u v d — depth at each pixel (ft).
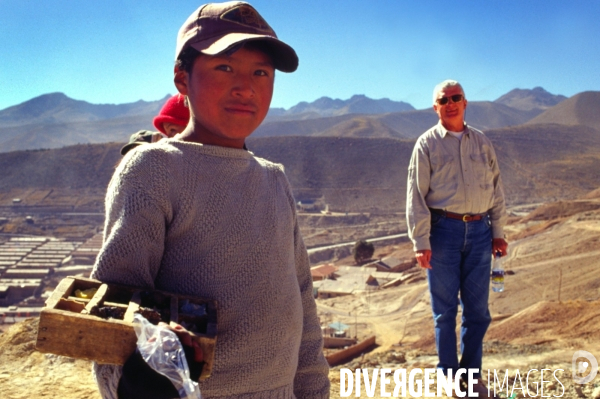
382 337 109.40
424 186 16.22
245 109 6.09
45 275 279.08
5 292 241.35
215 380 5.71
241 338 5.76
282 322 6.12
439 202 16.19
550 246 151.12
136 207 5.41
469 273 16.56
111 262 5.32
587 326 37.81
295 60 6.29
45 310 4.73
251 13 6.16
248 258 5.89
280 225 6.34
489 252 16.56
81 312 4.88
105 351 4.81
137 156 5.65
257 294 5.90
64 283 5.27
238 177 6.08
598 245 140.15
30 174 579.48
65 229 424.05
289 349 6.25
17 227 428.56
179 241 5.68
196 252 5.70
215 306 5.51
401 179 553.64
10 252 336.90
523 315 49.90
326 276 200.85
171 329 4.88
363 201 508.94
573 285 110.93
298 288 6.63
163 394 4.65
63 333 4.73
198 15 6.12
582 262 126.93
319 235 370.53
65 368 14.32
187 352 4.87
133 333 4.80
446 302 16.49
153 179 5.52
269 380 6.03
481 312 16.56
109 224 5.55
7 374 13.71
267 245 6.07
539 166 643.45
